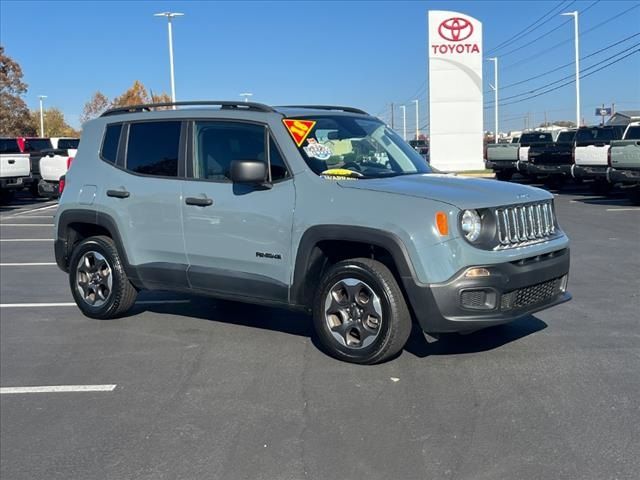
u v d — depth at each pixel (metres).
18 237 14.07
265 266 5.59
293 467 3.75
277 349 5.81
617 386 4.74
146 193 6.29
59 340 6.27
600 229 12.98
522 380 4.89
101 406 4.70
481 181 5.46
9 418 4.54
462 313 4.76
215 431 4.24
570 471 3.59
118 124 6.72
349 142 5.84
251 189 5.64
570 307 7.00
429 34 39.97
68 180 6.99
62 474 3.78
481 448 3.87
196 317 6.97
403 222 4.84
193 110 6.23
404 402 4.55
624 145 16.58
